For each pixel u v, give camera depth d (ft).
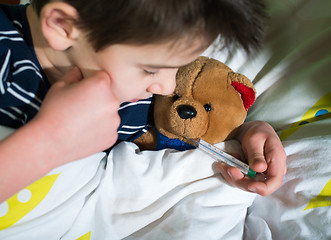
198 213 1.82
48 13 1.47
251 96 1.89
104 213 1.78
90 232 1.78
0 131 1.64
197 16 1.38
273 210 1.91
